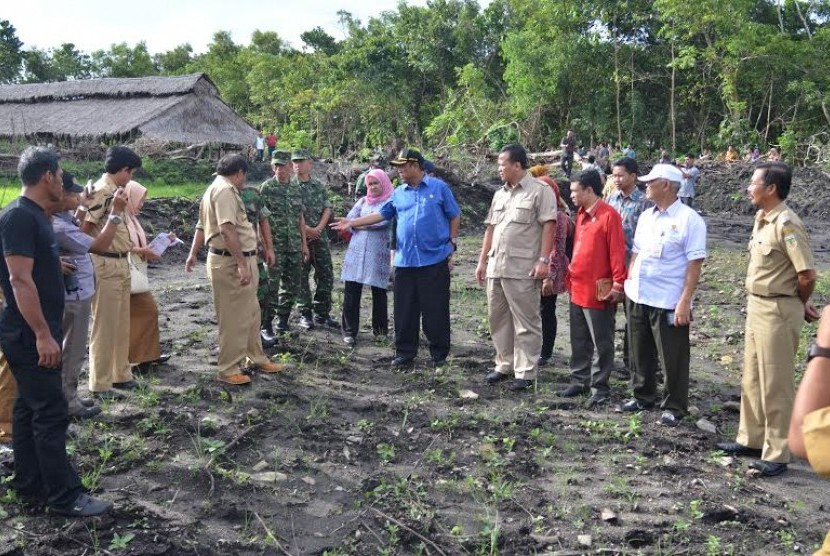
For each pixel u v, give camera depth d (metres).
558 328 9.24
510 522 4.19
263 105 54.12
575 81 41.56
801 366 7.50
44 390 3.83
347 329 7.78
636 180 6.67
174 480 4.47
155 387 6.05
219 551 3.78
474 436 5.39
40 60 74.00
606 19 40.97
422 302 6.97
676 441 5.38
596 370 6.11
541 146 40.88
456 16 50.38
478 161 26.73
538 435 5.40
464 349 7.84
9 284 3.78
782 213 4.88
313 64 52.53
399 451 5.09
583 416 5.89
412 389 6.39
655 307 5.64
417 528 4.08
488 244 6.86
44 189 3.87
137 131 29.45
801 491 4.72
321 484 4.57
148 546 3.73
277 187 7.75
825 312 2.14
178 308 9.20
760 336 4.97
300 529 4.07
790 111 42.28
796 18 46.03
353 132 44.91
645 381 5.97
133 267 6.25
